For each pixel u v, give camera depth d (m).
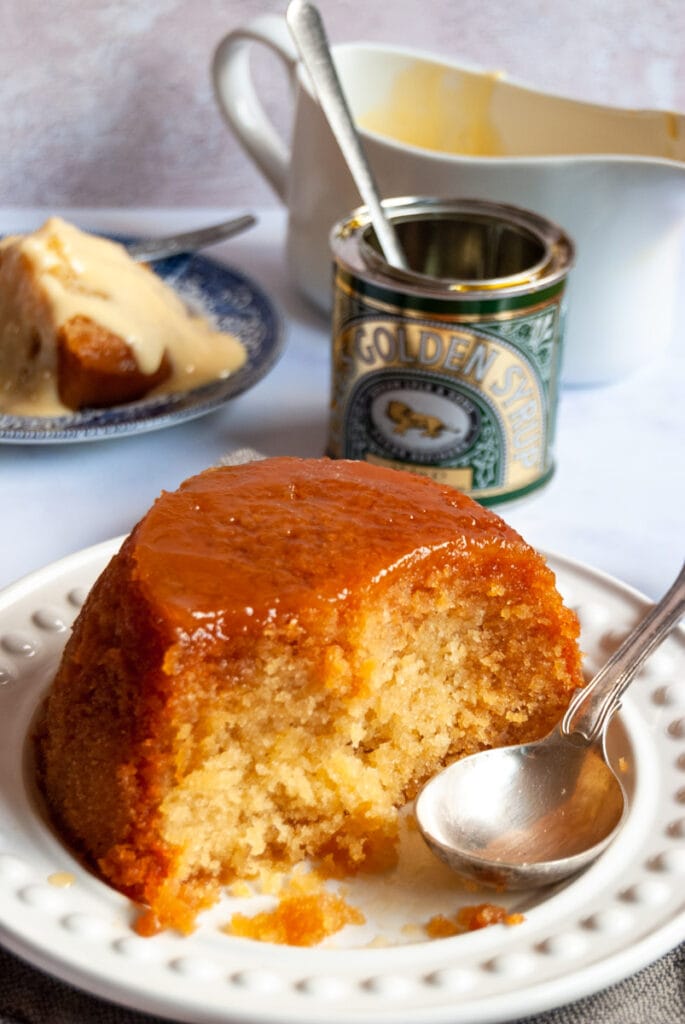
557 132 0.72
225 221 0.85
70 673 0.50
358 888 0.48
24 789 0.48
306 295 0.76
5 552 0.60
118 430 0.63
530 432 0.62
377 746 0.52
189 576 0.49
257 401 0.70
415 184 0.68
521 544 0.52
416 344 0.60
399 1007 0.43
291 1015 0.42
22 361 0.67
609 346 0.70
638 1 0.87
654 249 0.68
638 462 0.67
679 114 0.69
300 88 0.71
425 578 0.51
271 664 0.49
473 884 0.48
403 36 0.87
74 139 0.86
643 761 0.50
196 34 0.84
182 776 0.48
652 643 0.53
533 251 0.62
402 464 0.62
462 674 0.53
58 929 0.44
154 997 0.43
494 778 0.50
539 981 0.44
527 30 0.87
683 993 0.46
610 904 0.46
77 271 0.67
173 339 0.68
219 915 0.47
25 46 0.82
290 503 0.52
